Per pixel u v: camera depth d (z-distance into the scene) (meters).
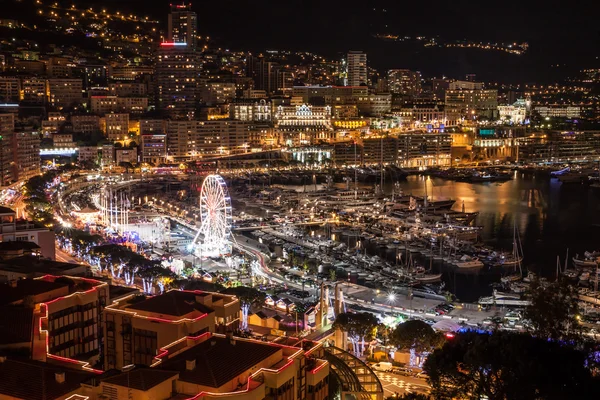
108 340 165.88
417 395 137.25
